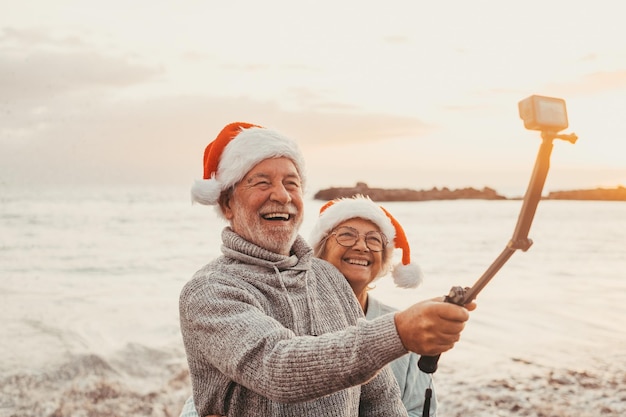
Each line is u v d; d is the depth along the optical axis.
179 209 53.25
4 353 8.15
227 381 1.97
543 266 20.23
